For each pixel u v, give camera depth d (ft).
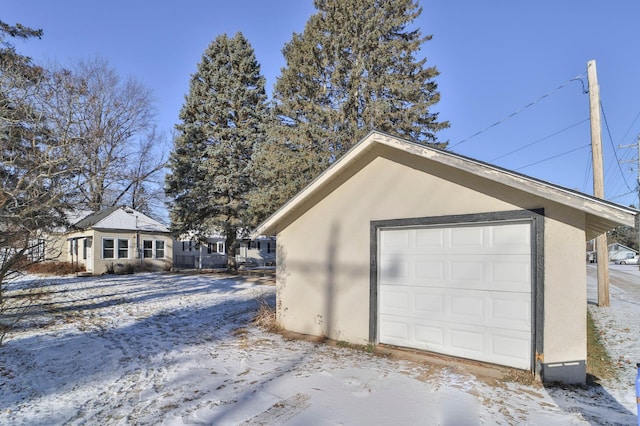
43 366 18.71
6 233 23.39
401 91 58.03
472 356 19.01
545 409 13.65
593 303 38.45
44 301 39.99
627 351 21.36
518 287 17.88
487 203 18.66
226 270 82.74
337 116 58.13
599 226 18.40
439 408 13.67
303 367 18.37
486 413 13.28
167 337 24.90
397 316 21.66
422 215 20.75
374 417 12.97
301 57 60.85
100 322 29.81
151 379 16.92
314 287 25.12
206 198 72.69
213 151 70.03
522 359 17.57
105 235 75.41
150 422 12.70
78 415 13.35
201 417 12.98
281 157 56.24
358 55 58.95
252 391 15.33
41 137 30.60
